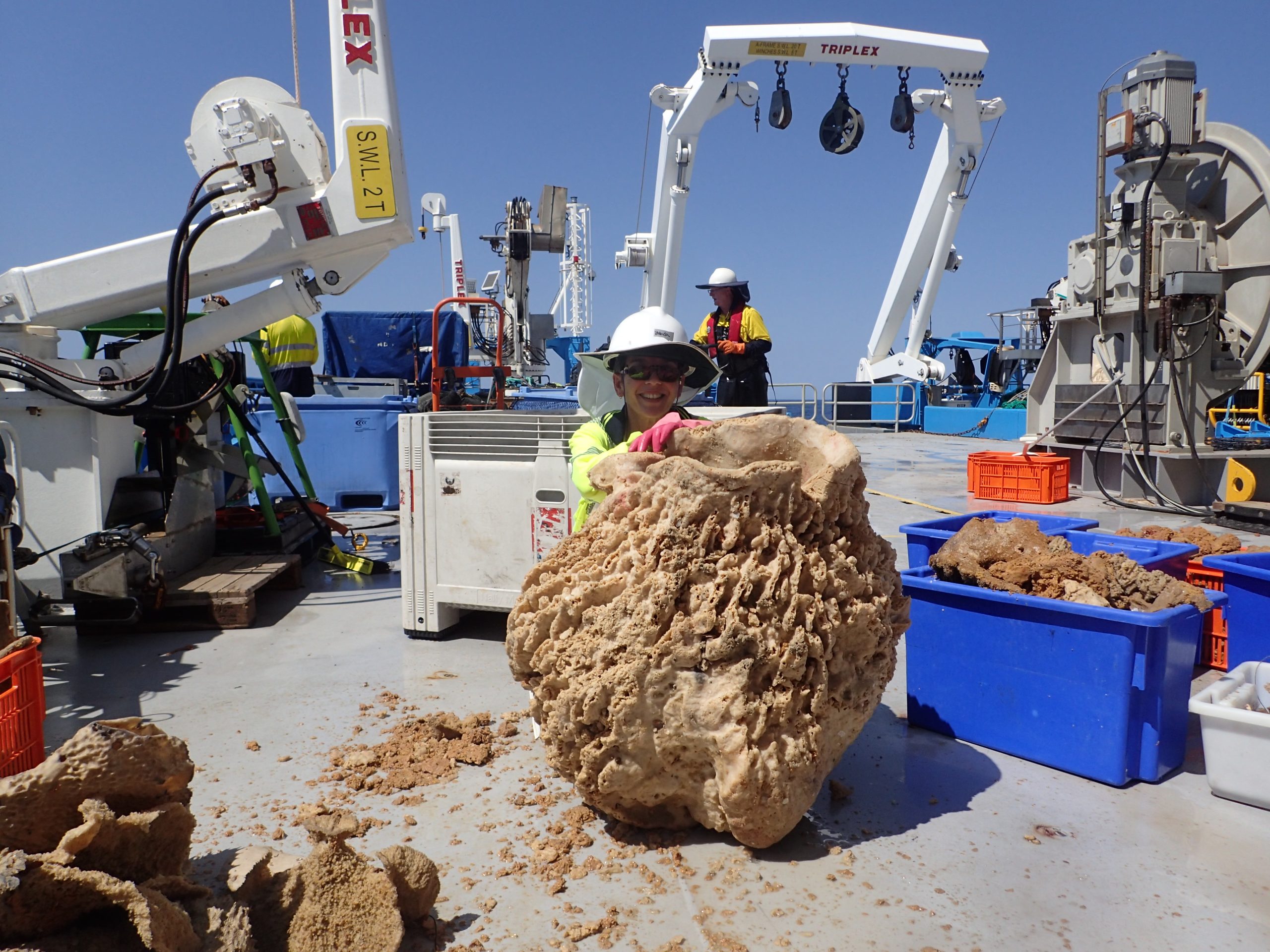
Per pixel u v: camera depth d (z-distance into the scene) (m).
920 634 3.23
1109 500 8.49
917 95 14.74
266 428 9.12
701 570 2.24
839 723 2.38
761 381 8.42
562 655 2.34
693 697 2.21
